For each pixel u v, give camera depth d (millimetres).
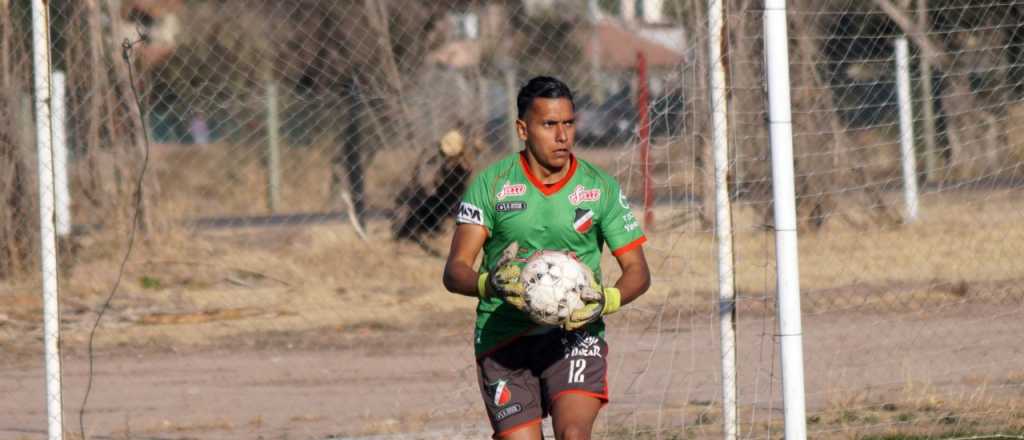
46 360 23594
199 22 72562
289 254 52438
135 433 28031
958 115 49500
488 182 17344
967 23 45844
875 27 51688
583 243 17281
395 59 66938
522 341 17719
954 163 51031
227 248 53156
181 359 37531
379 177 65750
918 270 45875
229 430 28312
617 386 30438
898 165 52781
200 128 79188
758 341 34375
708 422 27078
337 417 29500
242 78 74688
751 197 36531
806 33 50469
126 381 34469
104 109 50312
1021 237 48562
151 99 61625
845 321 39438
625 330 35094
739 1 33969
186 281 48469
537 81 17156
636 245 17516
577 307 16047
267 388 33438
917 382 30562
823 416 27359
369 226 59906
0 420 29625
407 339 40062
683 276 36688
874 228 51750
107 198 50781
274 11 71812
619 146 67250
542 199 17156
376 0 62188
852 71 52969
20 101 46875
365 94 59625
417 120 61812
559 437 16984
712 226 29922
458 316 43594
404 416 29062
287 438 27188
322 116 68188
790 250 20391
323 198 76562
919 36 48906
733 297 23266
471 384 32469
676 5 46156
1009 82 43125
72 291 46438
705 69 28516
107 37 50531
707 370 31516
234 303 45438
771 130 20359
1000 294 42469
